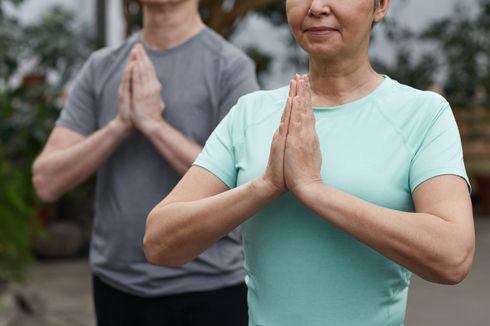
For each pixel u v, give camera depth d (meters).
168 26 3.06
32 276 7.43
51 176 3.11
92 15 9.30
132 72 2.97
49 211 8.18
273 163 1.86
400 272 1.94
